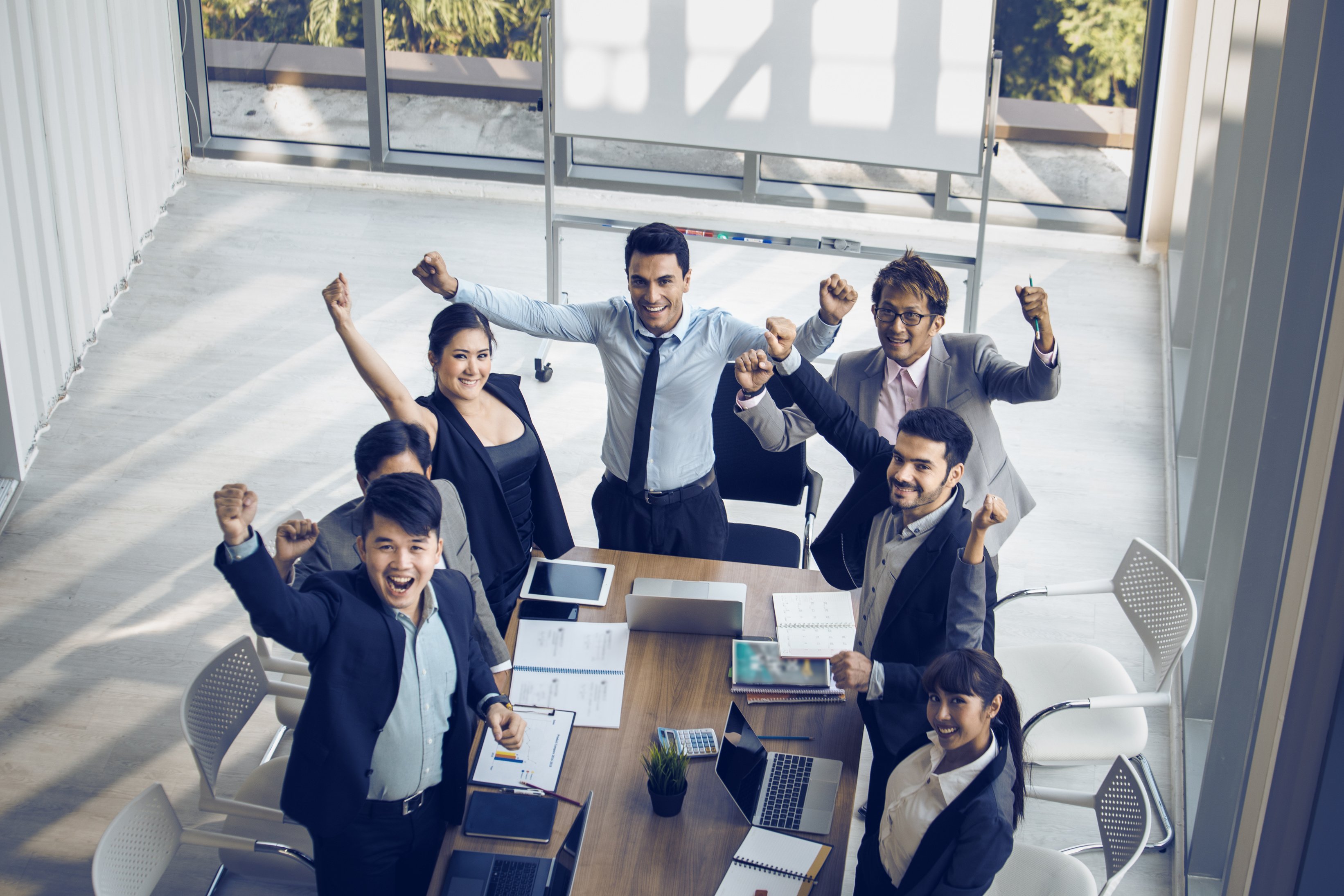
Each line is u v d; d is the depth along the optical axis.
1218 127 5.21
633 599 3.38
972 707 2.48
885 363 3.84
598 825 2.83
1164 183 6.38
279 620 2.51
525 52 6.75
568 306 3.82
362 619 2.66
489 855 2.74
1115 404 5.65
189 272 6.37
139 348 5.85
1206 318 4.85
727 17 5.38
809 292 6.36
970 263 5.39
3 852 3.60
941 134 5.38
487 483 3.50
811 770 2.98
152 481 5.11
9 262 4.95
